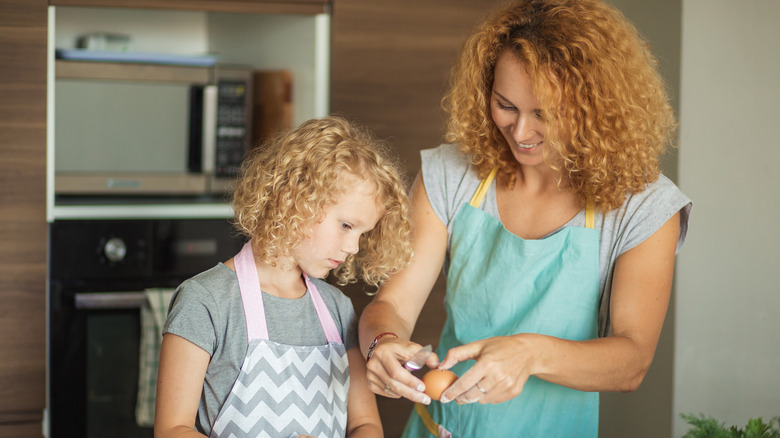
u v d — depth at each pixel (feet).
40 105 6.79
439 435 4.37
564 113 3.80
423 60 7.58
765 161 6.76
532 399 4.18
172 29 9.16
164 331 3.64
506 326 4.24
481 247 4.34
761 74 6.71
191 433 3.37
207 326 3.63
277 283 3.92
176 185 7.87
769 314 6.86
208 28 9.34
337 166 3.61
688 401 6.79
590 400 4.22
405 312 4.33
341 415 3.98
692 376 6.79
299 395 3.78
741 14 6.64
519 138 3.88
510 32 3.93
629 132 3.81
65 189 7.47
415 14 7.51
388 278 4.40
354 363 4.17
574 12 3.83
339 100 7.39
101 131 7.57
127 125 7.66
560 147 3.84
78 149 7.51
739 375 6.84
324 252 3.68
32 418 6.98
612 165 3.86
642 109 3.86
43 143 6.83
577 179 4.09
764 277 6.83
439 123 7.69
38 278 6.90
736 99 6.69
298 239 3.62
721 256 6.76
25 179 6.81
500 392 3.30
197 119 7.87
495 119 4.00
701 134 6.66
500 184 4.39
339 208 3.64
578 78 3.70
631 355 3.67
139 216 7.30
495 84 3.94
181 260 7.48
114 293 7.12
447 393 3.32
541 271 4.14
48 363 7.06
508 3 4.29
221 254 7.59
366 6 7.37
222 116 7.93
